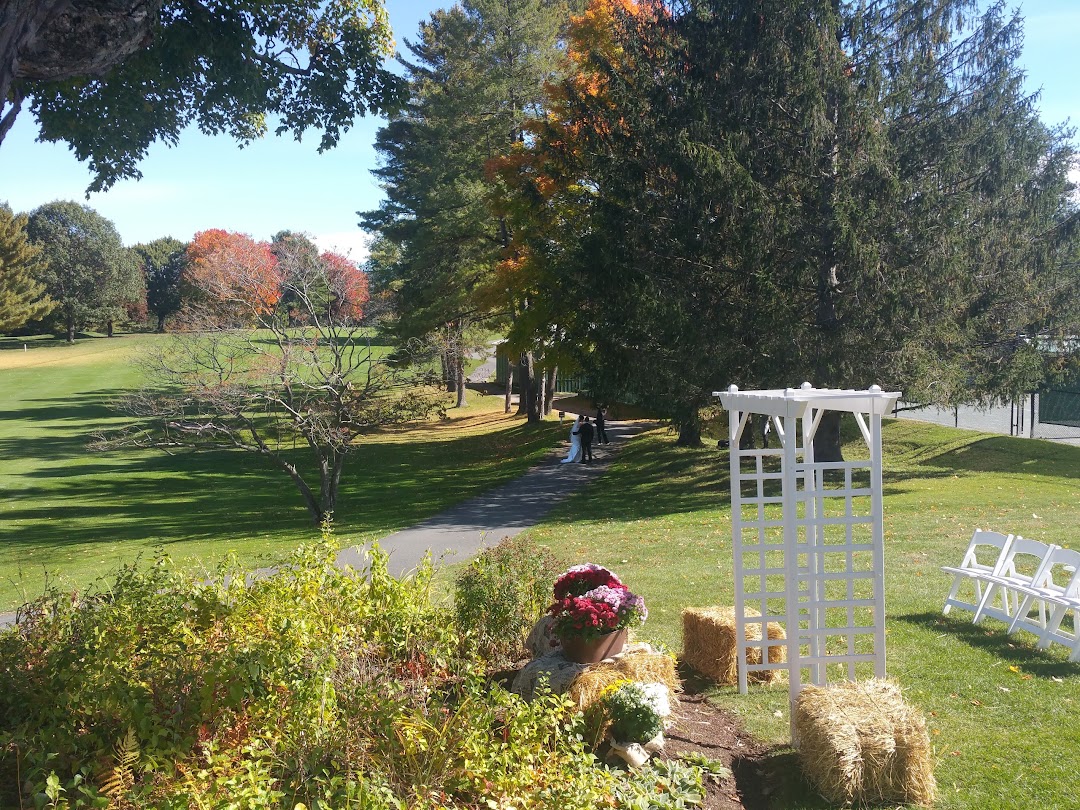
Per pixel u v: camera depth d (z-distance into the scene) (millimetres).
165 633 5824
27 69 6570
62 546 21625
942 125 20703
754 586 10828
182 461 38812
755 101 21031
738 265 21250
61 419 51250
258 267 25578
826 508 17172
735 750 6043
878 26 21703
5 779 4668
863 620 9062
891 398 6262
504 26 35594
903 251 20203
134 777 4461
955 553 12562
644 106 22281
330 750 4477
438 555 15219
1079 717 6227
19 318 87938
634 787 4742
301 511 25312
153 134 11531
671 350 21484
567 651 6473
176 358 25641
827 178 20688
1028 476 20922
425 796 4355
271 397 22391
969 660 7652
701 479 23844
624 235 21922
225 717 4852
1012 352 23047
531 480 27312
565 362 28188
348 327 24312
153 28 7473
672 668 6738
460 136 36156
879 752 5129
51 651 5504
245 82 11555
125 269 99625
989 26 21234
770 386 20625
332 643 5727
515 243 29375
